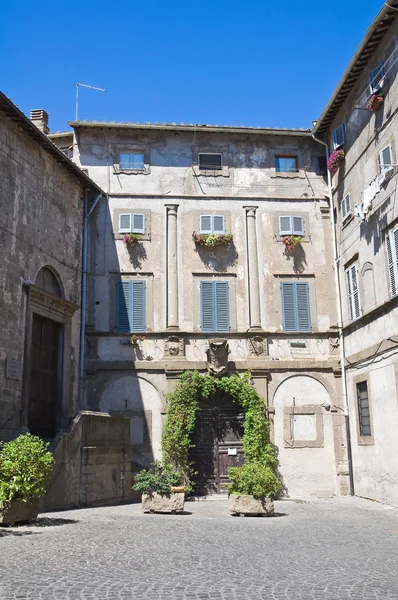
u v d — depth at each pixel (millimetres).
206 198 24469
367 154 20781
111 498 19297
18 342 18141
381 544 11164
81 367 22312
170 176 24594
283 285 23922
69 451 17406
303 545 10875
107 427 19547
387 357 19078
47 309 20031
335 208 24141
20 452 12906
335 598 7031
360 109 21344
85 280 22875
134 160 24672
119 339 23047
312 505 19375
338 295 23594
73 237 22406
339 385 23141
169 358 22953
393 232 18719
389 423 18922
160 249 23891
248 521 14508
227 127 24562
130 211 24062
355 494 21844
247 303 23672
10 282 17969
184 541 11039
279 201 24688
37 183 19984
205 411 23016
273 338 23453
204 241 23812
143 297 23422
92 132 24672
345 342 22969
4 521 12375
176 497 16031
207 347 23188
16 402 17828
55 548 9922
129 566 8641
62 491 16922
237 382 22578
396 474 18453
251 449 22078
